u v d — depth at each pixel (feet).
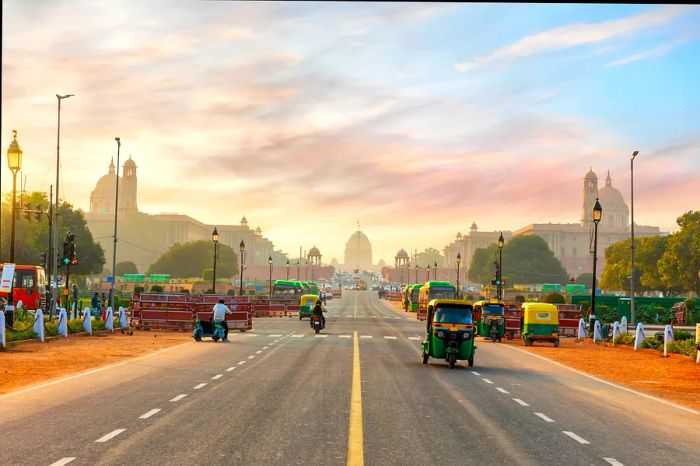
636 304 270.67
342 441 42.75
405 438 44.32
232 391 64.23
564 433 47.78
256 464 36.52
